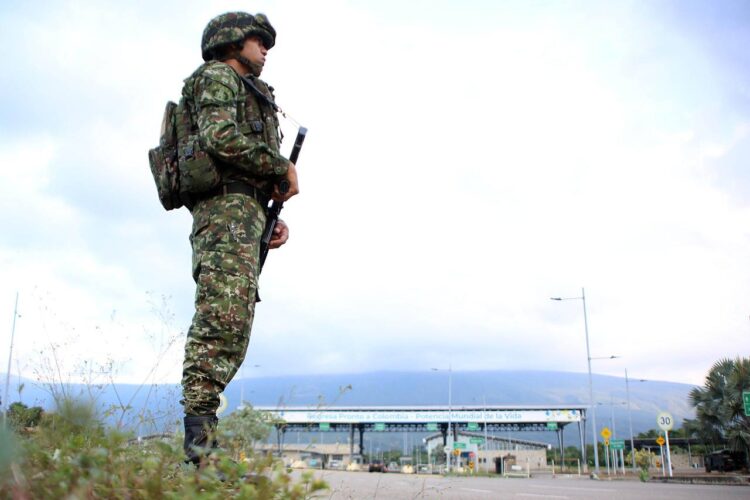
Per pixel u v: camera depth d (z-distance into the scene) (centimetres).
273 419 296
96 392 296
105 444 228
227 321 333
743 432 2738
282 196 370
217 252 343
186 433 311
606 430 4412
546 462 11831
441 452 11319
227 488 243
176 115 374
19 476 182
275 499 221
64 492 186
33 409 283
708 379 2878
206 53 389
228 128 343
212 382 325
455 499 961
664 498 1096
